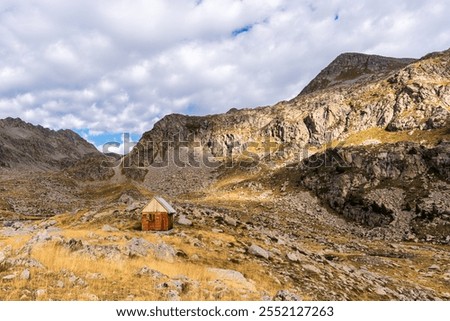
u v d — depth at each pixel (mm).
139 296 19766
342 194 102500
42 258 24359
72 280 20797
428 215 83938
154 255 30250
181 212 56625
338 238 78250
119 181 179875
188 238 39812
